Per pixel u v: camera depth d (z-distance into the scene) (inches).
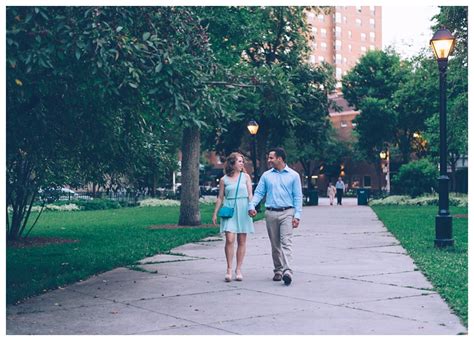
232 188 363.3
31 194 630.5
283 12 987.9
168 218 995.3
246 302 295.3
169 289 332.2
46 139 418.6
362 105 2094.0
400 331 237.8
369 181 3041.3
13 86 294.8
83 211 1277.1
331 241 588.4
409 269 398.3
